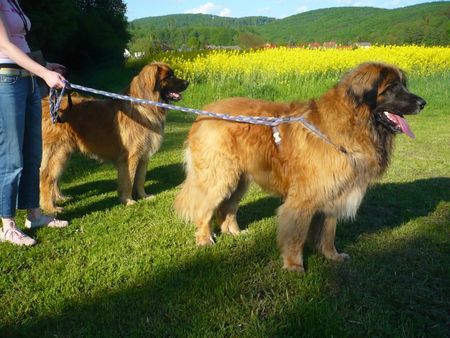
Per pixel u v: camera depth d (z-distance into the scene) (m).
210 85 8.38
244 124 1.92
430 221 2.41
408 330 1.45
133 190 2.95
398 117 1.71
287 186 1.88
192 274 1.80
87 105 2.85
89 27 12.66
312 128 1.75
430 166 3.63
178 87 3.00
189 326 1.45
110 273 1.80
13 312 1.54
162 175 3.47
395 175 3.33
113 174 3.41
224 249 2.05
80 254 1.99
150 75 2.84
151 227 2.32
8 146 1.90
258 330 1.44
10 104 1.84
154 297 1.64
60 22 9.51
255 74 8.86
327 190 1.75
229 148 1.96
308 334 1.42
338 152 1.71
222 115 1.90
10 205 2.01
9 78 1.81
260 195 2.85
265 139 1.88
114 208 2.64
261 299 1.64
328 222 1.92
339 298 1.64
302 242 1.86
